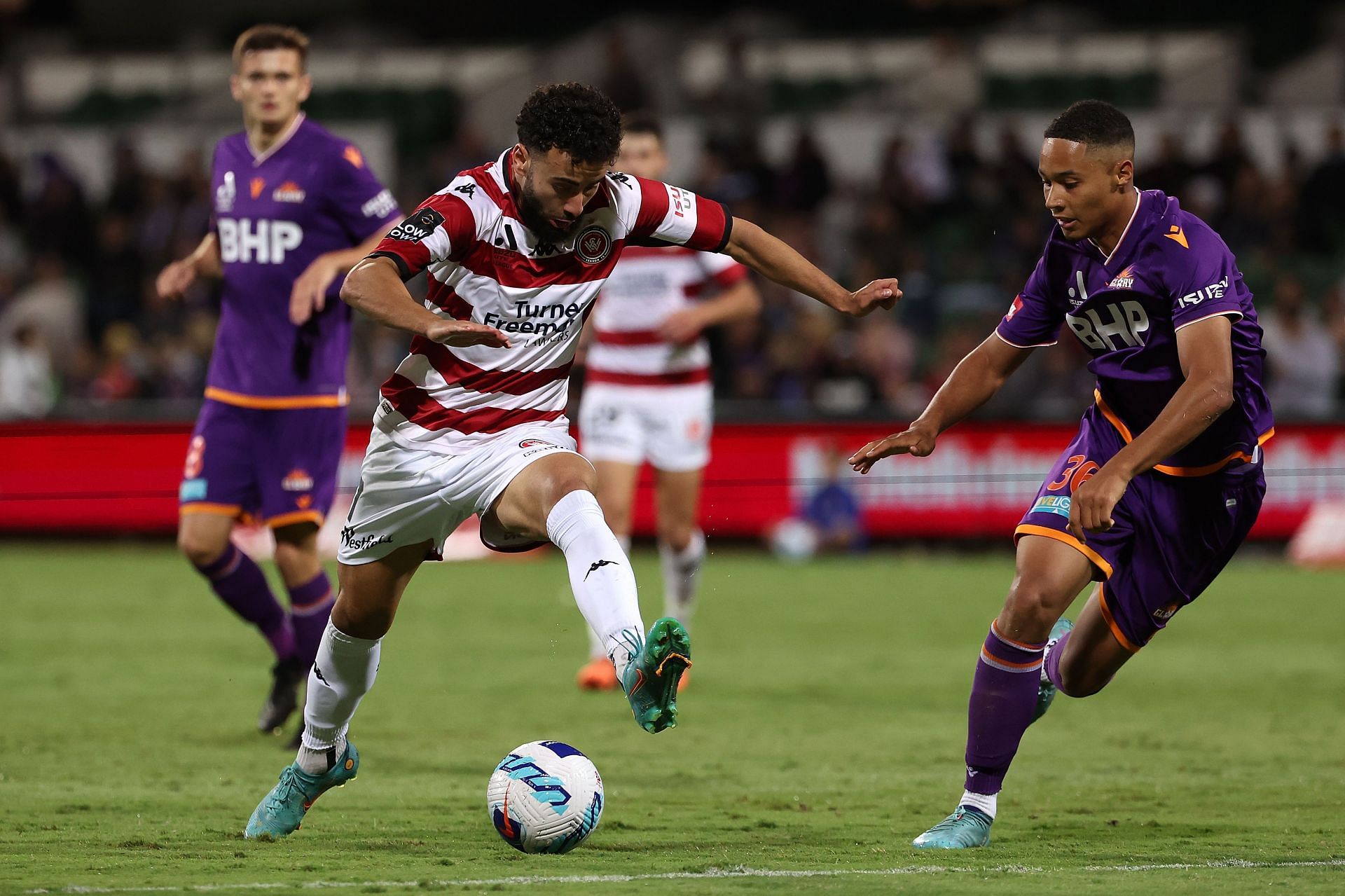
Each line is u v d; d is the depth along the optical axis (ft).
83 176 261.85
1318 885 46.24
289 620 80.53
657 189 52.08
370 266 47.19
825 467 180.55
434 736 80.74
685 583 105.50
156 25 327.26
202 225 227.20
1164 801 63.62
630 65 241.96
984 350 57.82
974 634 125.29
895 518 181.37
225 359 79.61
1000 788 54.70
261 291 78.84
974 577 164.04
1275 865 49.70
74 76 303.07
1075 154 53.06
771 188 228.63
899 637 123.85
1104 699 96.02
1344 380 190.29
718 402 188.96
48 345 215.10
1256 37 294.46
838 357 194.08
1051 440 179.11
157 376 204.64
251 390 78.89
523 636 124.06
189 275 84.53
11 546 183.62
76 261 233.55
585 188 48.06
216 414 79.56
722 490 181.47
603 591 46.21
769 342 199.72
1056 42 280.51
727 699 94.63
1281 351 191.11
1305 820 59.16
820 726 84.64
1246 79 275.18
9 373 196.13
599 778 52.19
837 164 252.42
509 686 99.50
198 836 54.90
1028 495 179.32
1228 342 51.80
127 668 105.19
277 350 78.95
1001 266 213.87
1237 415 55.47
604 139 47.16
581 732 82.33
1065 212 53.62
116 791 64.85
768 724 85.25
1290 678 104.68
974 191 224.12
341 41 311.27
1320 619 135.74
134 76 302.45
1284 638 124.36
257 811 55.36
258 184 78.64
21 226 246.27
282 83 78.54
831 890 45.09
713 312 100.42
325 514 79.97
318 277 76.02
